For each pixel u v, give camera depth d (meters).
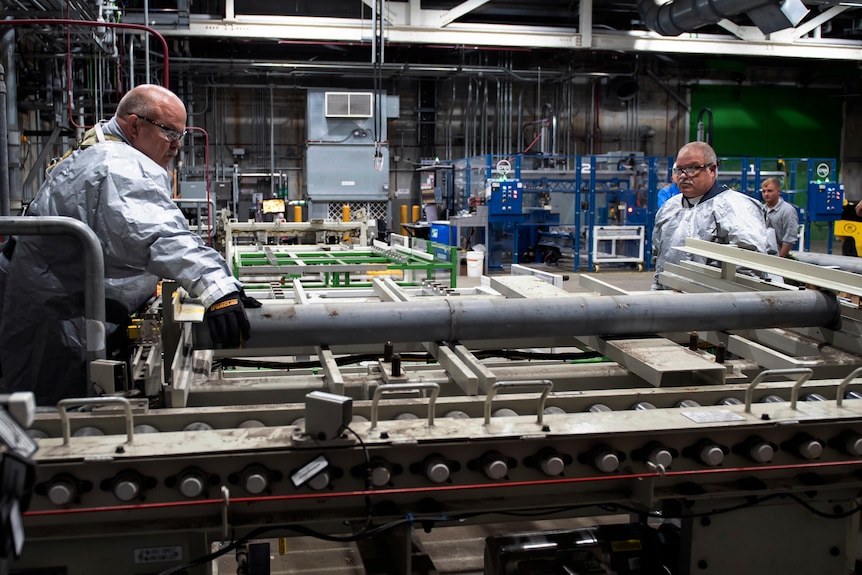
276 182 10.34
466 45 8.94
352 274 4.50
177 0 7.56
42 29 4.31
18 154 4.12
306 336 1.62
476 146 11.21
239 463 1.21
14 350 1.86
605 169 9.64
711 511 1.48
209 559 1.22
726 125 12.36
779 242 5.11
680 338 2.03
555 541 1.61
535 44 8.77
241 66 9.33
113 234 1.61
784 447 1.42
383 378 1.61
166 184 1.73
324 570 2.01
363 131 9.14
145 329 1.78
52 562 1.24
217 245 5.66
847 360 1.78
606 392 1.53
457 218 8.95
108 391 1.41
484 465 1.27
